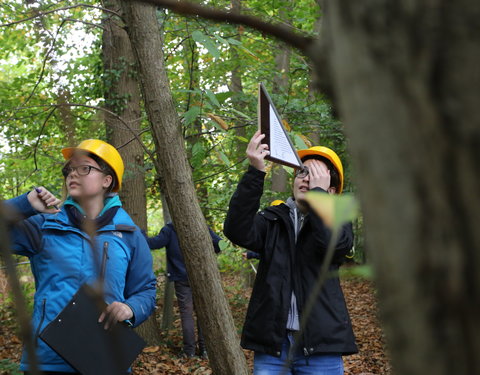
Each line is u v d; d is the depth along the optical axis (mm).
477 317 187
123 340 1982
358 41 214
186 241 1997
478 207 187
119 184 2299
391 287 202
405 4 202
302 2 6480
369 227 210
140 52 2002
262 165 2266
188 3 355
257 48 6008
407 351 198
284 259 2402
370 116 208
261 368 2373
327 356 2328
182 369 5387
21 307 362
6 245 354
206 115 2588
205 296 1992
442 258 191
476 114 189
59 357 1961
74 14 5047
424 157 195
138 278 2281
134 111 6031
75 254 2061
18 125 5961
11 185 4801
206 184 6547
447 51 195
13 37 6250
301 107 5309
